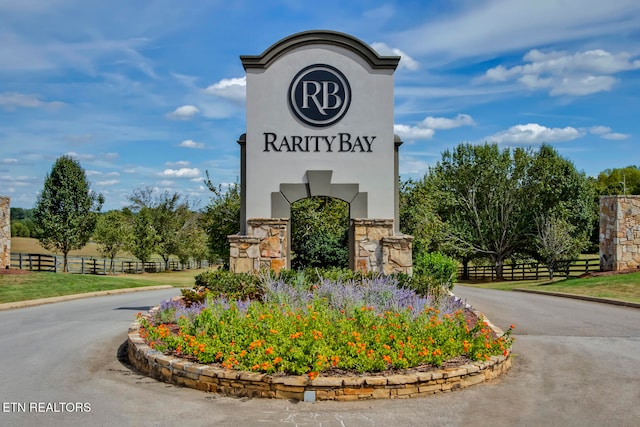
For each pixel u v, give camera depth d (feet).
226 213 76.79
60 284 71.97
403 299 33.81
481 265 139.95
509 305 54.90
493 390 23.16
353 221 43.19
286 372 22.68
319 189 43.42
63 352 31.24
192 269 171.73
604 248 82.74
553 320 43.19
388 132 43.73
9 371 26.81
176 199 164.76
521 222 123.85
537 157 125.90
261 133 43.52
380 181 43.55
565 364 27.96
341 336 24.67
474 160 128.67
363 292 34.06
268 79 43.65
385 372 22.76
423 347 24.31
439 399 21.83
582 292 65.31
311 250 56.95
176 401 21.59
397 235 43.47
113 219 138.21
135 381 24.71
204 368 23.11
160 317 34.35
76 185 114.83
